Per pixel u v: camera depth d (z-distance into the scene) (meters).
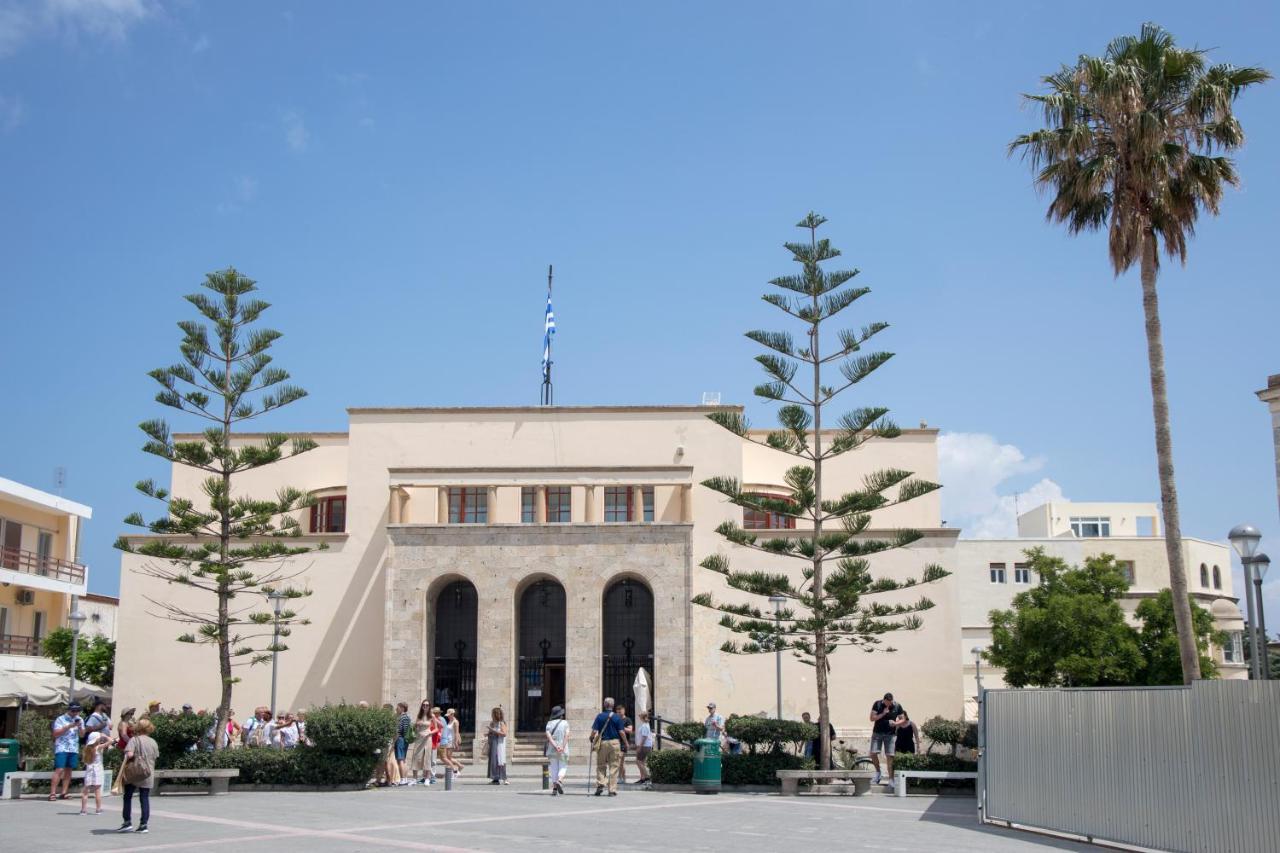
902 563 39.62
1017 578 65.00
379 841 17.23
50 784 26.72
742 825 19.52
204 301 31.42
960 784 26.73
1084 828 18.12
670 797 25.09
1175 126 27.52
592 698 37.12
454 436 41.78
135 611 39.94
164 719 27.05
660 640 37.44
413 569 38.22
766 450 43.50
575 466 39.56
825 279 29.09
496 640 37.62
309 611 40.19
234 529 31.61
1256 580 20.55
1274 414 26.47
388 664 37.53
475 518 40.06
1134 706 17.17
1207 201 27.50
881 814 21.77
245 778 26.98
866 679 38.81
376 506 41.12
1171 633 41.28
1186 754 16.03
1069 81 28.53
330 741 26.98
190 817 20.95
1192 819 15.84
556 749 25.64
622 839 17.50
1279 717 14.38
